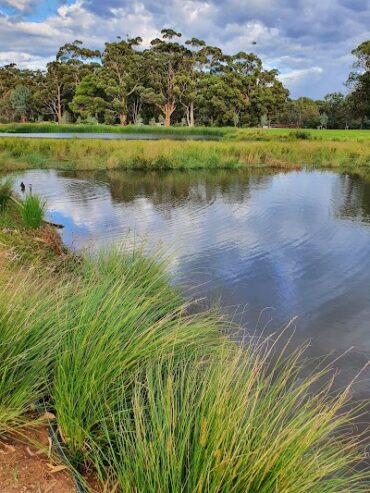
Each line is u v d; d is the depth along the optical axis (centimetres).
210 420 189
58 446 209
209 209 1145
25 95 7681
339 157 2280
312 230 930
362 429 321
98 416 220
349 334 476
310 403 234
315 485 197
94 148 2181
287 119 8225
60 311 291
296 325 496
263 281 632
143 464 182
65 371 235
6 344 242
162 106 7644
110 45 7400
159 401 210
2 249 566
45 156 2103
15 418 218
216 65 7944
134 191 1409
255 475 172
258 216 1066
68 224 970
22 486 184
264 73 7862
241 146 2309
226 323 486
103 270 483
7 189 962
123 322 263
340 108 7281
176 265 688
